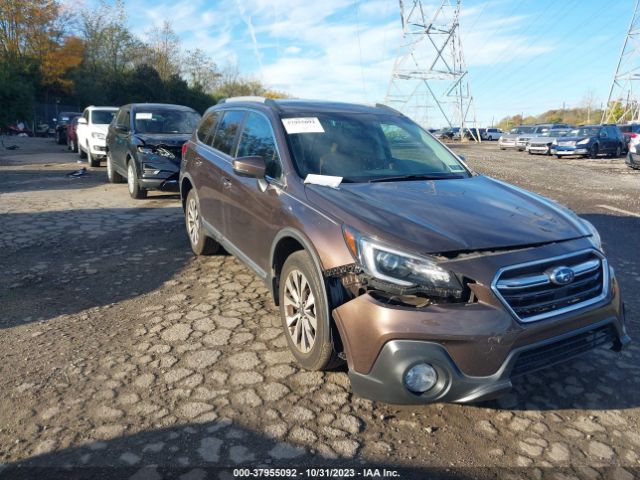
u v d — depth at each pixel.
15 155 18.33
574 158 24.47
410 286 2.74
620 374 3.54
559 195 11.10
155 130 9.90
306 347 3.41
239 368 3.53
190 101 53.84
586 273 3.02
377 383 2.75
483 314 2.68
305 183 3.67
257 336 4.02
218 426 2.90
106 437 2.79
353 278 2.93
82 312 4.45
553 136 26.16
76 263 5.77
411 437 2.85
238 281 5.27
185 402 3.13
